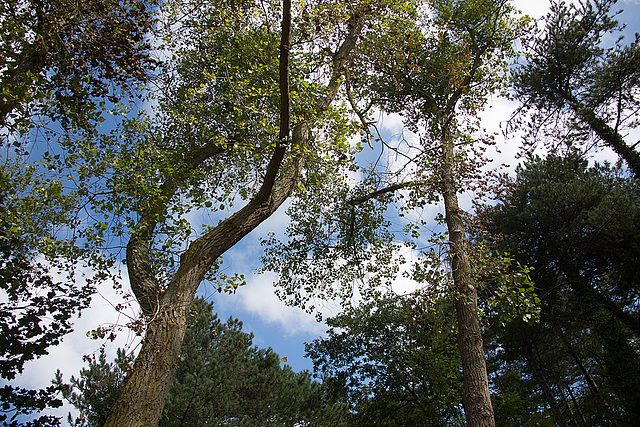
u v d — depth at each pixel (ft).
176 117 23.86
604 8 40.60
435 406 42.80
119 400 13.03
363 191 35.45
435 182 28.27
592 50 40.65
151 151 21.99
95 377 40.78
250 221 18.78
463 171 27.58
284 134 18.04
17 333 22.30
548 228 43.11
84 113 18.20
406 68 34.71
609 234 38.17
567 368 56.13
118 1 17.31
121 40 16.89
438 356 43.14
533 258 44.37
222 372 50.42
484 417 19.27
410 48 31.83
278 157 17.72
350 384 50.83
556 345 52.03
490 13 36.83
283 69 16.79
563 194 41.88
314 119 21.34
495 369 53.11
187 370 53.01
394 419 46.09
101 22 16.56
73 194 20.18
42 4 15.06
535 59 43.37
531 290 22.36
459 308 23.26
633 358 35.83
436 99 36.73
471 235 30.17
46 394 22.63
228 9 25.23
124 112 21.01
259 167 21.11
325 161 23.84
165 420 43.62
